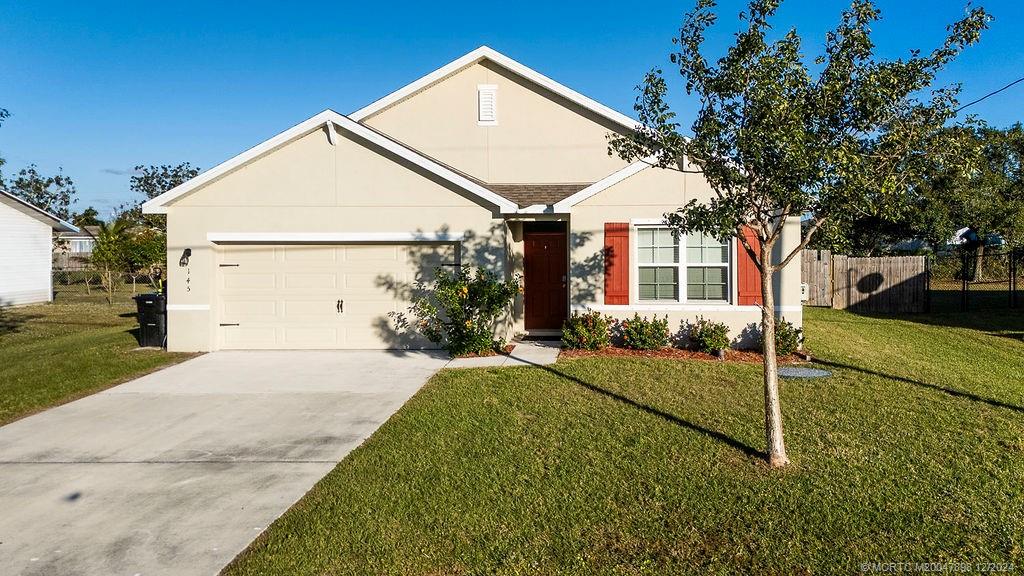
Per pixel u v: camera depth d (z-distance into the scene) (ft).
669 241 35.99
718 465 17.31
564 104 44.34
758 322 35.06
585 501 15.15
